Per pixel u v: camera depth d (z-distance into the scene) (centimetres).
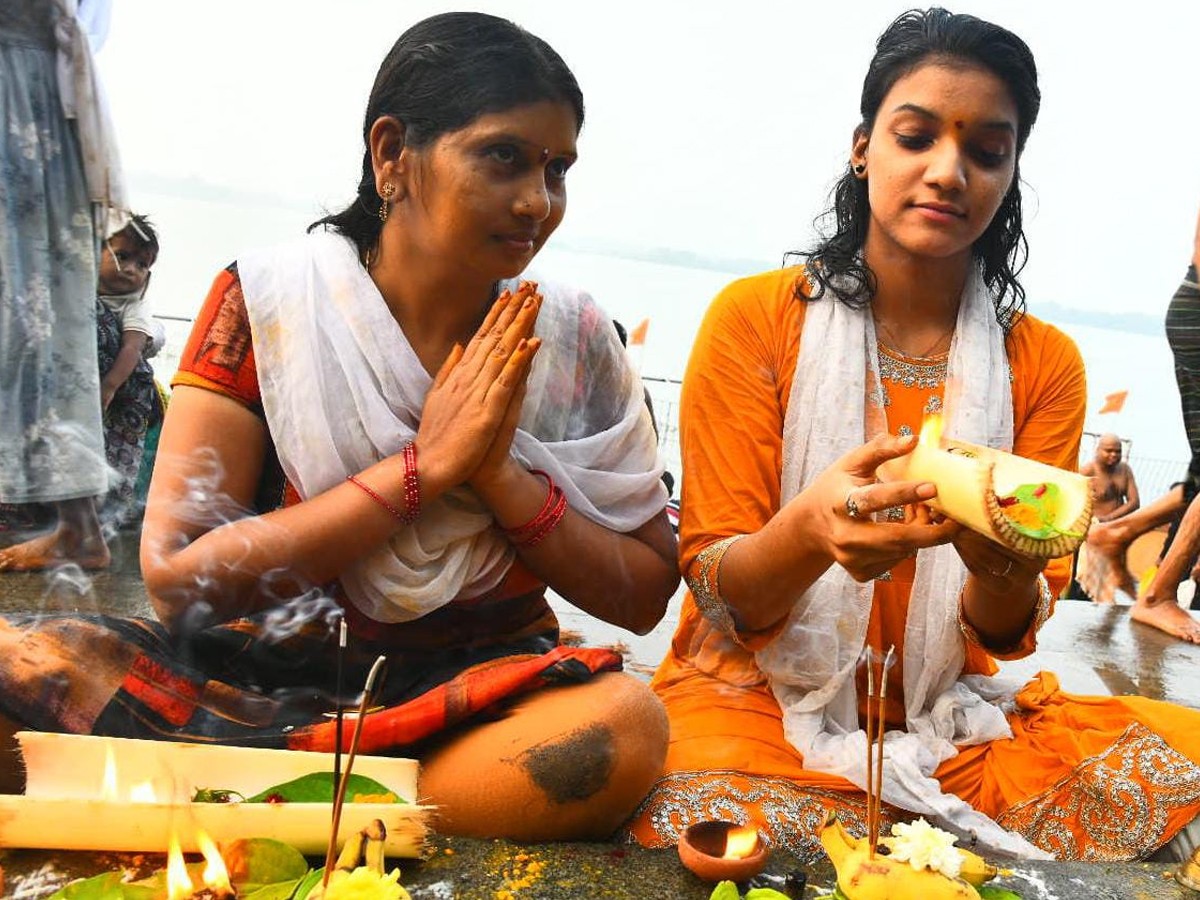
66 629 168
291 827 153
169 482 179
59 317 338
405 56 178
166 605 174
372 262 192
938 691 220
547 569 195
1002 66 199
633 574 205
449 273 186
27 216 325
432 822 168
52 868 152
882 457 173
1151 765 198
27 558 346
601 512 205
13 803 149
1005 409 222
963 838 193
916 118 201
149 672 171
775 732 209
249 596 176
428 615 191
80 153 333
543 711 170
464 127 171
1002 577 180
